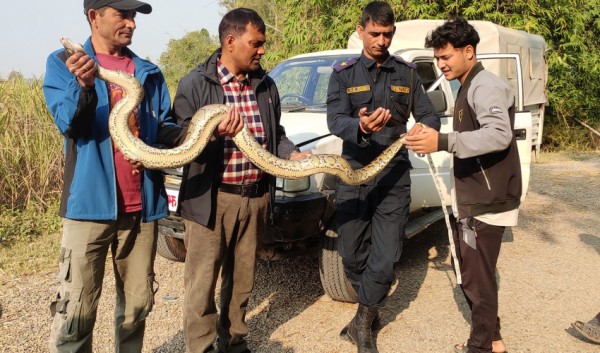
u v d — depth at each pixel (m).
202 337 3.64
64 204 3.07
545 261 6.29
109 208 3.09
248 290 3.86
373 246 4.12
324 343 4.34
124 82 3.00
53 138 7.91
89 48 3.21
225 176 3.55
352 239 4.23
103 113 3.11
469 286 3.71
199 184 3.49
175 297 5.14
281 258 4.84
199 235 3.55
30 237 6.87
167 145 3.40
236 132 3.20
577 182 10.98
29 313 4.74
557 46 15.04
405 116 4.11
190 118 3.49
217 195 3.57
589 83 16.34
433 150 3.39
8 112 7.82
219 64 3.61
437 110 5.06
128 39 3.21
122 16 3.13
